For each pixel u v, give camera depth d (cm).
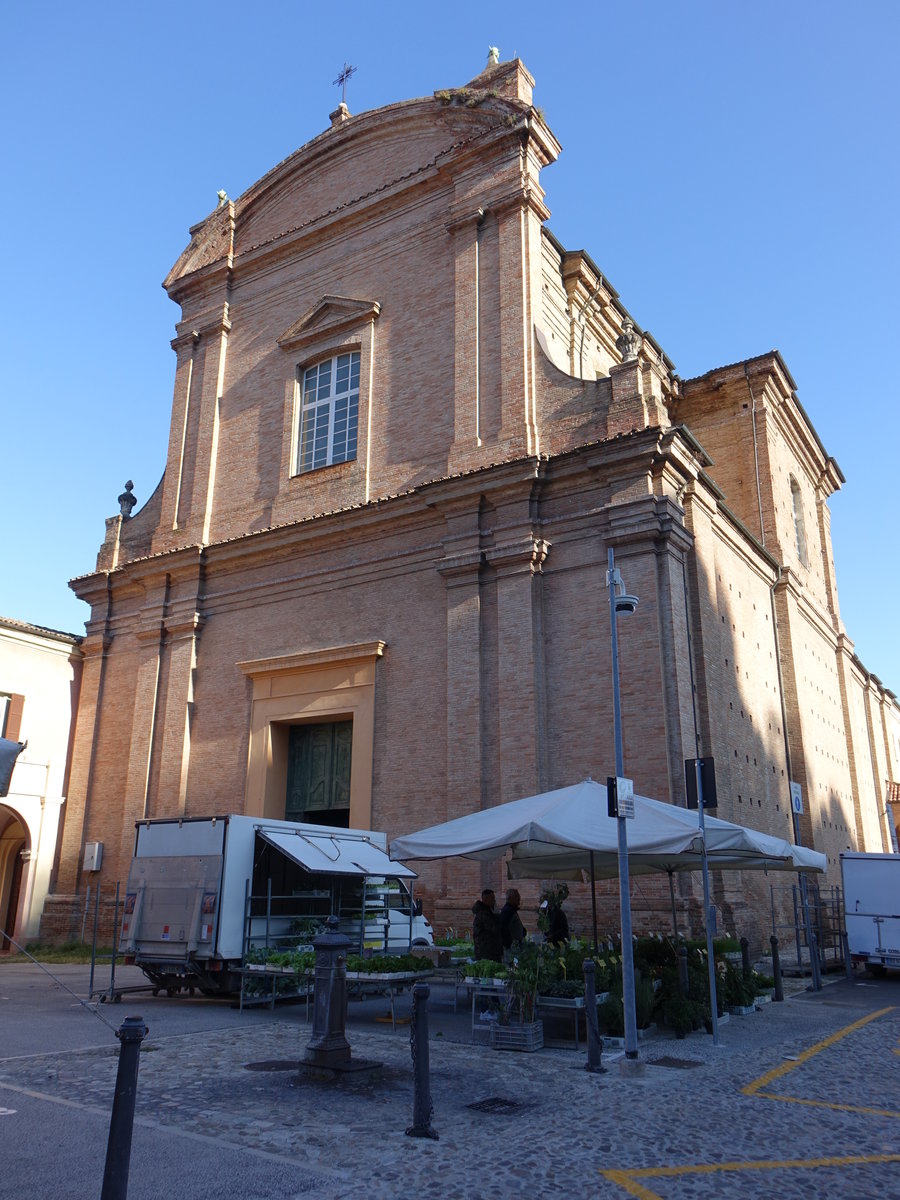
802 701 2473
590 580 1766
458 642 1864
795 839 2266
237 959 1330
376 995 1461
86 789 2461
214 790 2205
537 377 1995
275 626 2222
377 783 1931
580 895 1614
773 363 2662
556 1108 743
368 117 2461
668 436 1758
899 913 1848
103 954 2167
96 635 2595
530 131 2119
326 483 2252
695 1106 752
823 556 3206
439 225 2244
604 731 1673
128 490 2736
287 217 2603
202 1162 593
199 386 2625
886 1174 584
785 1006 1370
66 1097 761
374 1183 561
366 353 2275
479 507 1919
